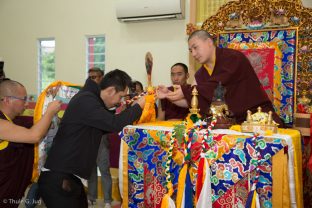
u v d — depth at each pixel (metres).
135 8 4.19
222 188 1.55
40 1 5.14
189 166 1.61
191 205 1.55
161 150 1.69
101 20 4.69
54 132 2.05
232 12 2.66
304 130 2.22
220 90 1.72
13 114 1.88
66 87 2.14
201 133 1.57
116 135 3.54
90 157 1.79
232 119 1.80
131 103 1.97
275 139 1.43
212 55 1.94
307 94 2.46
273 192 1.47
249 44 2.58
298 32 2.46
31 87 5.28
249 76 1.92
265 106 1.94
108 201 2.96
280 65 2.48
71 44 4.91
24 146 1.88
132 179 1.78
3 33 5.46
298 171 1.55
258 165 1.46
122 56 4.57
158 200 1.71
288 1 2.46
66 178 1.72
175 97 1.88
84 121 1.74
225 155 1.53
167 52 4.28
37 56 5.23
